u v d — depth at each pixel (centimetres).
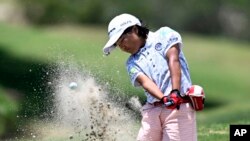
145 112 1432
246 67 7506
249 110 3114
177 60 1383
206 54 7794
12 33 7062
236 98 6334
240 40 11606
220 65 7469
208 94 6366
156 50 1405
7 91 4891
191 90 1363
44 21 8988
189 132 1386
